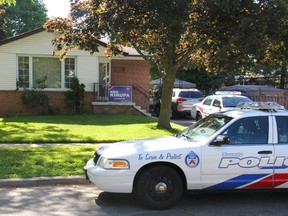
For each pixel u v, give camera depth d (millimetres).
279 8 11500
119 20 11578
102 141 12789
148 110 24172
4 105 21375
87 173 6688
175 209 6395
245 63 14430
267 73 47688
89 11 12820
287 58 13328
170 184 6355
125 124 16953
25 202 6707
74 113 22016
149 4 11078
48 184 7953
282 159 6543
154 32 12414
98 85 22500
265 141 6625
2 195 7137
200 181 6398
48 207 6434
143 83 24141
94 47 13500
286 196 7246
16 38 21156
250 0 11508
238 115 6789
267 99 26969
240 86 38375
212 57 15445
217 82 45906
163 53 15375
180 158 6336
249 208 6492
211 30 12633
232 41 11773
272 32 11789
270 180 6539
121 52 16453
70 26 13555
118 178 6242
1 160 9453
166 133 14586
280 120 6773
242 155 6453
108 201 6812
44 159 9664
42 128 15180
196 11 12234
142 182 6285
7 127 15359
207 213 6199
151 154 6309
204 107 18609
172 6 10883
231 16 11758
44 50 21641
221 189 6480
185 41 14539
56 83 22125
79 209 6348
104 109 22141
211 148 6426
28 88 21672
